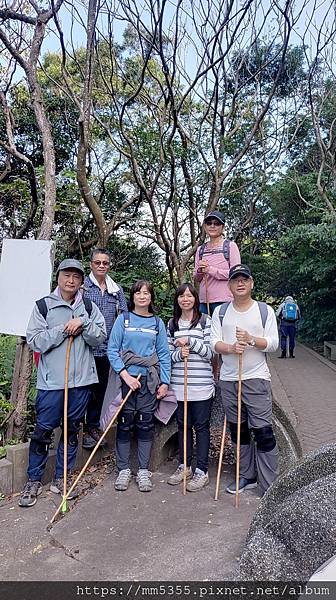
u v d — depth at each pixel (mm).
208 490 3658
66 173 7023
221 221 4176
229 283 3506
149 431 3750
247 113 6836
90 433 4156
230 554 2691
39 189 6477
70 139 8422
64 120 8234
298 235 11469
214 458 4355
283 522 1887
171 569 2574
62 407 3482
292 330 12484
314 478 2135
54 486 3588
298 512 1858
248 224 8547
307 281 14359
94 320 3596
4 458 3648
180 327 3850
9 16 4230
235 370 3504
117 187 7324
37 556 2752
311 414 6230
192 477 3816
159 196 6590
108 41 5590
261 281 14875
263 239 13922
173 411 3824
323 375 9664
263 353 3498
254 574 1840
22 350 4008
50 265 3871
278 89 7098
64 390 3449
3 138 8234
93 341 3545
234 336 3486
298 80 7402
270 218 13461
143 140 6207
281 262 14250
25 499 3354
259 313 3486
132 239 7773
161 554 2727
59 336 3438
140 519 3162
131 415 3709
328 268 12125
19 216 7457
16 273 3967
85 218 7234
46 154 4234
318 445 4824
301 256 13211
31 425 4324
